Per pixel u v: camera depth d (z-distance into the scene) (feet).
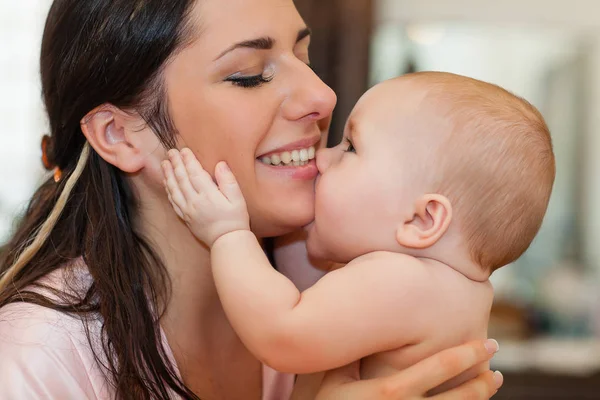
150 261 4.91
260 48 4.47
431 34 10.75
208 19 4.39
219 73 4.44
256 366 5.49
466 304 4.21
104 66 4.54
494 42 10.79
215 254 4.30
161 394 4.54
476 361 4.10
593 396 10.33
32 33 11.11
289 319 3.95
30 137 11.14
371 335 3.97
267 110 4.53
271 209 4.66
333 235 4.54
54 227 5.03
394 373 4.27
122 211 4.86
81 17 4.57
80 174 4.96
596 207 11.32
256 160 4.69
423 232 4.21
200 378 5.08
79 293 4.58
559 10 10.73
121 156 4.72
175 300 4.97
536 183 4.32
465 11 10.64
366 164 4.41
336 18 10.39
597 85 10.98
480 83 4.55
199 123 4.52
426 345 4.13
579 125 11.18
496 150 4.22
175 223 4.86
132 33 4.43
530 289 11.18
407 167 4.29
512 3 10.68
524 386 10.39
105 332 4.42
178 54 4.45
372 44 10.54
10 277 4.89
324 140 5.21
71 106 4.76
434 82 4.48
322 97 4.58
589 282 11.14
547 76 10.98
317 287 4.08
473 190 4.21
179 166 4.49
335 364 4.00
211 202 4.35
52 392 4.08
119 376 4.32
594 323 10.93
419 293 4.06
